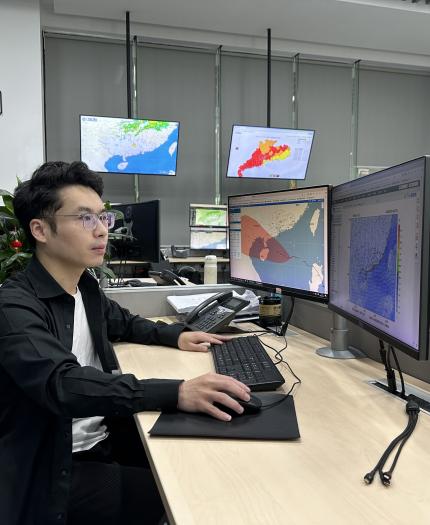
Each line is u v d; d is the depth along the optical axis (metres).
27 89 4.32
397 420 0.88
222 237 5.38
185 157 5.91
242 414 0.89
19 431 0.89
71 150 5.47
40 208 0.98
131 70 5.56
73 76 5.41
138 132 5.06
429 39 5.73
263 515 0.59
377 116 6.60
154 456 0.75
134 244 2.58
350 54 6.11
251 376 1.07
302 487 0.65
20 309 0.90
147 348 1.40
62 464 0.91
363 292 1.11
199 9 4.90
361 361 1.27
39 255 1.04
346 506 0.60
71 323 1.04
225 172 6.08
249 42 5.71
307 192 1.42
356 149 6.53
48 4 4.89
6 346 0.85
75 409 0.83
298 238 1.48
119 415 0.86
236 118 6.03
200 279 3.17
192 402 0.88
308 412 0.92
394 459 0.72
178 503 0.62
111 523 0.96
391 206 0.95
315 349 1.39
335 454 0.75
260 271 1.70
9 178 4.32
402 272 0.90
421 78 6.75
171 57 5.73
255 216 1.70
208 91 5.89
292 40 5.84
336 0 4.71
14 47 4.28
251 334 1.58
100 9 4.89
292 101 6.23
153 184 5.83
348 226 1.20
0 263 1.66
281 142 5.60
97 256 1.03
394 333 0.93
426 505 0.61
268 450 0.76
